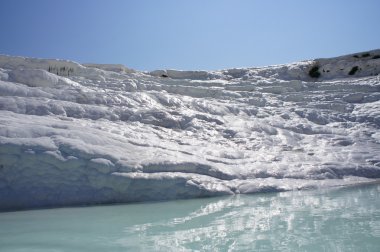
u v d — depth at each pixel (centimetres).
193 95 1518
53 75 1183
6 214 576
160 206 634
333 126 1352
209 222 501
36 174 646
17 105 895
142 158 745
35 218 542
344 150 1074
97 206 642
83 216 554
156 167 731
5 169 634
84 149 691
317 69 2411
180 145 920
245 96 1609
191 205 639
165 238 421
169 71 2223
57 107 941
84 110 980
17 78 1109
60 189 652
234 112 1303
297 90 1828
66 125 802
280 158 959
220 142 1020
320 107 1534
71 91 1084
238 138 1073
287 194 743
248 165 877
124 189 680
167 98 1241
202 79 2205
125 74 1758
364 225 460
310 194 736
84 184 665
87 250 379
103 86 1336
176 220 518
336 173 907
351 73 2308
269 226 469
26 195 632
